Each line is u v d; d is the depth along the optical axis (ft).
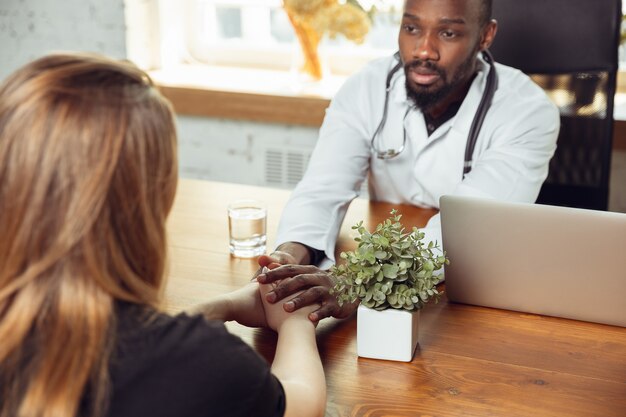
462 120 6.76
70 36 10.91
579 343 4.42
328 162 6.77
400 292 4.17
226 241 5.86
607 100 7.24
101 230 2.49
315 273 4.62
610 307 4.52
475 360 4.25
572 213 4.41
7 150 2.44
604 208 7.43
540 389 3.97
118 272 2.55
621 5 7.12
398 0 10.42
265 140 10.53
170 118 2.67
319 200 6.25
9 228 2.44
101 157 2.44
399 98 6.89
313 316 4.34
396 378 4.08
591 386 4.00
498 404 3.85
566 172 7.48
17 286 2.44
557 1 7.23
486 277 4.74
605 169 7.35
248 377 2.72
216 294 5.03
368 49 11.04
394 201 7.27
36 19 10.96
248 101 10.16
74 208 2.42
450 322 4.66
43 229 2.44
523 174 6.57
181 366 2.59
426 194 7.06
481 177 6.55
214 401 2.64
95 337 2.46
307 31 10.05
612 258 4.40
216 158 10.84
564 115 7.38
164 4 11.21
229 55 11.60
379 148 7.00
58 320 2.44
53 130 2.42
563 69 7.31
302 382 3.54
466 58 6.53
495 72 6.79
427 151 6.89
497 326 4.61
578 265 4.50
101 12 10.66
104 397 2.49
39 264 2.43
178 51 11.62
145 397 2.54
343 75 11.12
